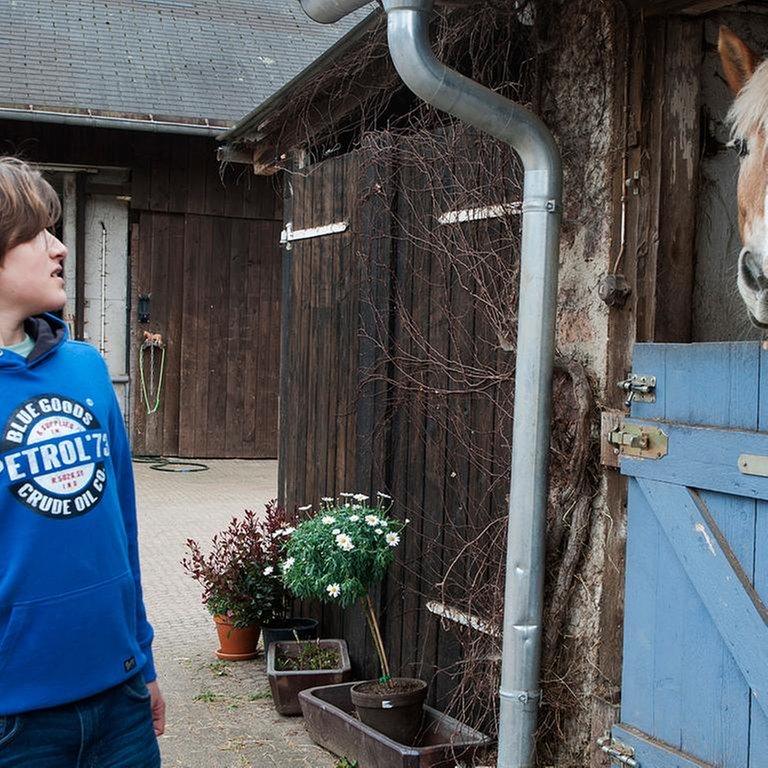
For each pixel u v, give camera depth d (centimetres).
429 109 437
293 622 523
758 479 254
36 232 209
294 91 531
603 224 329
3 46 1167
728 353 268
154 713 235
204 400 1212
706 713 275
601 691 330
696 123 315
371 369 469
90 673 203
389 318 454
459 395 404
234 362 1219
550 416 332
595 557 335
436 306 419
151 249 1184
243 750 414
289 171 585
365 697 391
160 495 980
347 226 495
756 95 257
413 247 436
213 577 521
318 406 529
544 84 353
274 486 1045
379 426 463
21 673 195
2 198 202
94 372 220
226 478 1088
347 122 548
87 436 209
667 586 288
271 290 1223
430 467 424
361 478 480
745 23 324
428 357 424
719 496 270
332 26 1408
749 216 257
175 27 1295
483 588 381
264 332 1226
